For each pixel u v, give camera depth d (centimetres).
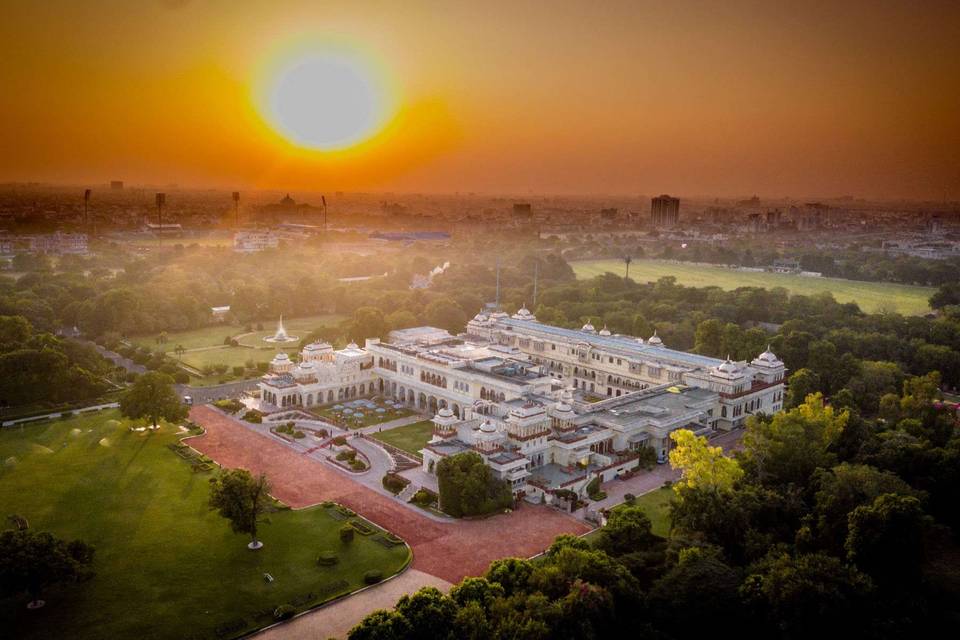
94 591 13638
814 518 14712
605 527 15200
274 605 13388
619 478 19975
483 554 15550
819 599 11438
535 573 12506
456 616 11381
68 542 15162
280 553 15288
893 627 11400
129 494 17800
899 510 12888
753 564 13100
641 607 12138
